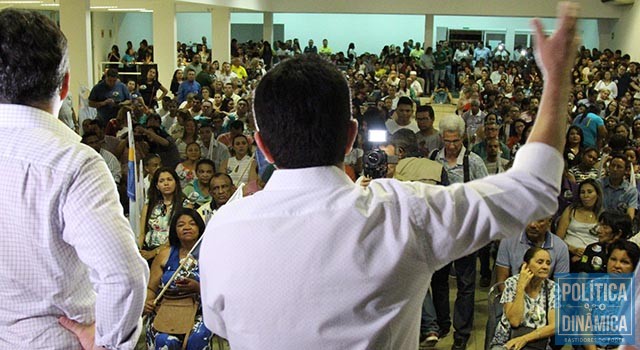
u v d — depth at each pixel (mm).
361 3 19797
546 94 1036
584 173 5875
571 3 1003
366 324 1058
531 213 1035
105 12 20484
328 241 1056
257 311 1085
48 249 1371
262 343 1094
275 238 1076
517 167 1054
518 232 1059
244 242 1094
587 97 12664
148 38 22969
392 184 1105
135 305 1386
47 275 1387
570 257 4641
